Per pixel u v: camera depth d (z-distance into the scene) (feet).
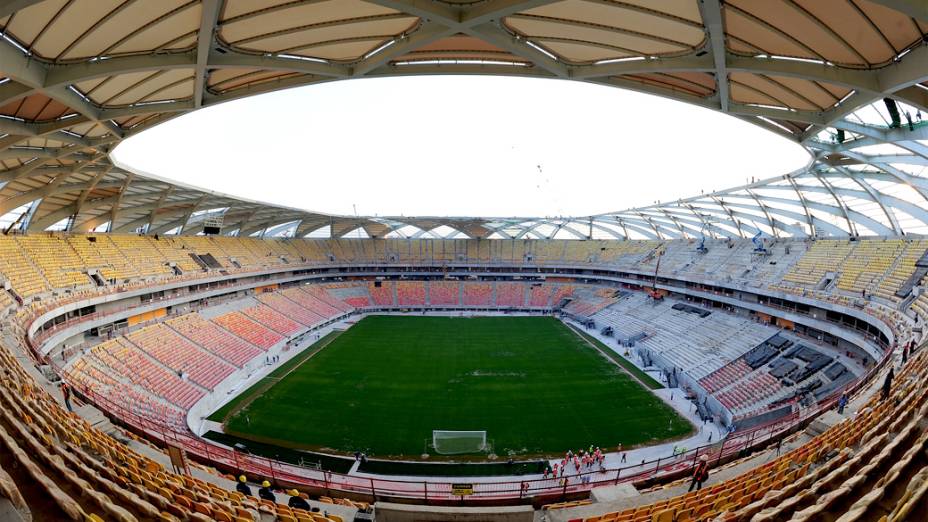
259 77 60.13
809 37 42.32
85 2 37.73
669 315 187.62
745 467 51.08
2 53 41.98
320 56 54.13
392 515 46.91
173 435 75.20
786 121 69.92
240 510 34.53
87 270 131.03
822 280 132.05
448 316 238.27
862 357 104.12
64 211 133.39
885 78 45.62
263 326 176.55
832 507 26.14
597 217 247.91
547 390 125.29
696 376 129.29
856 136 82.17
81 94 58.44
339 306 238.68
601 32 47.14
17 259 112.16
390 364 149.07
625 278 243.19
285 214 216.95
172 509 28.99
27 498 23.98
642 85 62.39
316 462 85.97
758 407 103.81
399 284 270.87
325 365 147.54
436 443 94.02
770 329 139.33
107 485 28.66
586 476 81.71
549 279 275.59
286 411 109.40
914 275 103.50
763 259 166.81
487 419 106.01
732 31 44.09
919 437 31.55
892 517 20.01
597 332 199.82
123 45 45.91
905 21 36.94
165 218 178.19
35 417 37.58
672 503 40.57
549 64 55.01
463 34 47.11
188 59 49.49
